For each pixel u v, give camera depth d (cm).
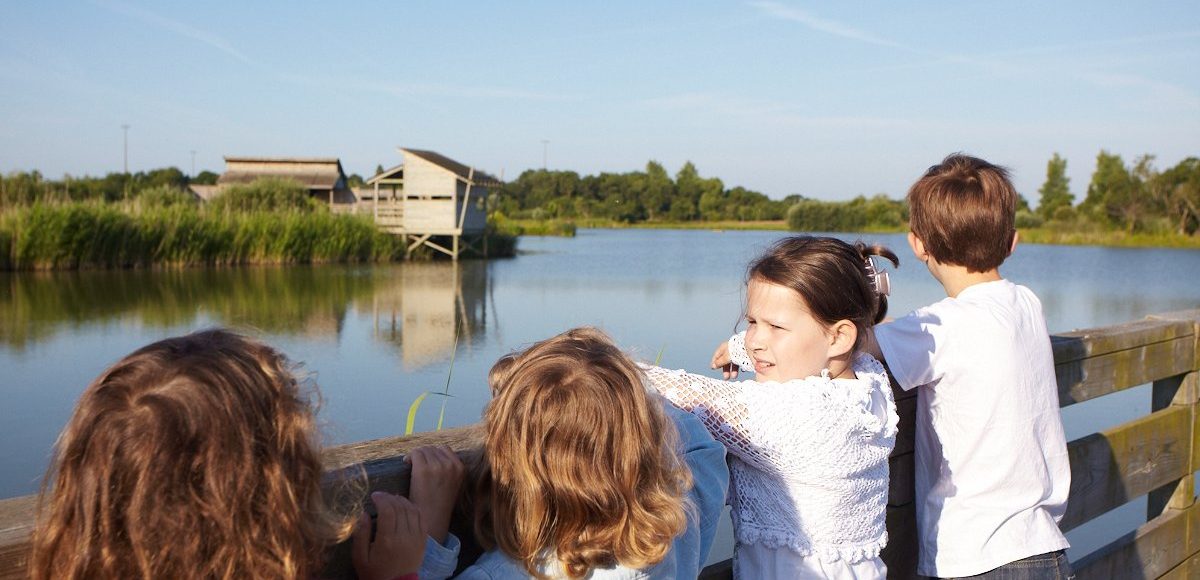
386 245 2900
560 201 8181
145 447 90
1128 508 503
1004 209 196
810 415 152
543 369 120
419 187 3012
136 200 2534
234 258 2455
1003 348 190
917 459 207
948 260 203
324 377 891
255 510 95
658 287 1959
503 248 3431
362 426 684
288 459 100
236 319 1333
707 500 145
